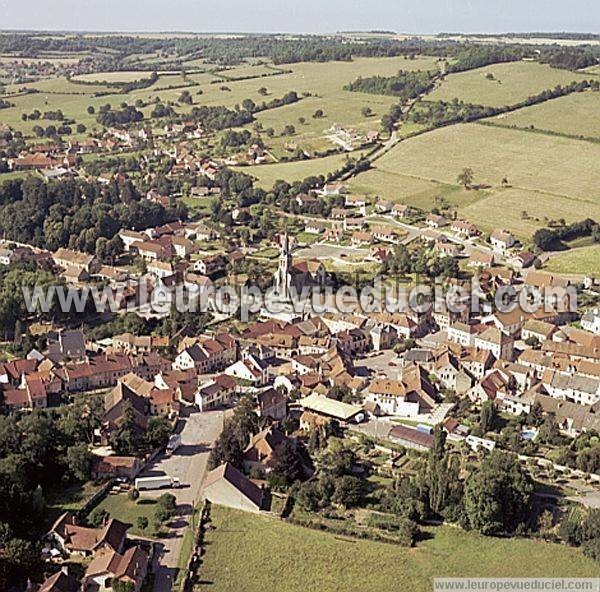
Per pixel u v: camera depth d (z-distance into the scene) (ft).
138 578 588.09
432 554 640.17
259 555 632.38
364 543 652.48
